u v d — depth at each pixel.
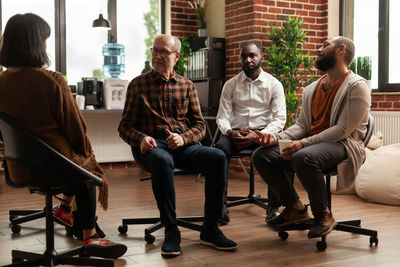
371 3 5.04
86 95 5.09
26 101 1.92
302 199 3.89
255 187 4.58
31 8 5.49
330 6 5.27
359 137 2.69
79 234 2.71
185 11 6.05
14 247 2.60
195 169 2.61
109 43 5.72
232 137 3.26
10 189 4.42
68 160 1.90
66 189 2.07
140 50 6.07
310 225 2.69
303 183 2.55
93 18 5.79
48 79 1.94
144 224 3.00
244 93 3.55
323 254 2.45
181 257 2.40
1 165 5.15
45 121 1.95
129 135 2.63
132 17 6.00
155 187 2.46
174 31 6.01
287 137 2.87
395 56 4.84
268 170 2.76
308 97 2.85
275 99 3.50
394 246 2.59
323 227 2.51
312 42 5.29
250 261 2.34
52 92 1.94
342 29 5.30
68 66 5.70
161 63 2.71
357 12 5.20
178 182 4.85
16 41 1.92
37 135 1.94
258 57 3.50
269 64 4.80
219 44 5.36
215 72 5.34
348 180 2.64
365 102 2.57
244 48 3.50
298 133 2.88
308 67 4.97
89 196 2.14
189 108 2.84
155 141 2.67
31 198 3.99
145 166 2.60
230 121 3.60
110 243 2.19
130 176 5.32
